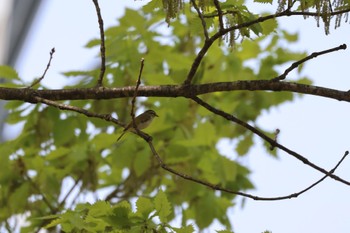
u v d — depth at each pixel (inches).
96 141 499.2
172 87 307.6
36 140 500.7
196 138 517.7
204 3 291.4
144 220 294.8
